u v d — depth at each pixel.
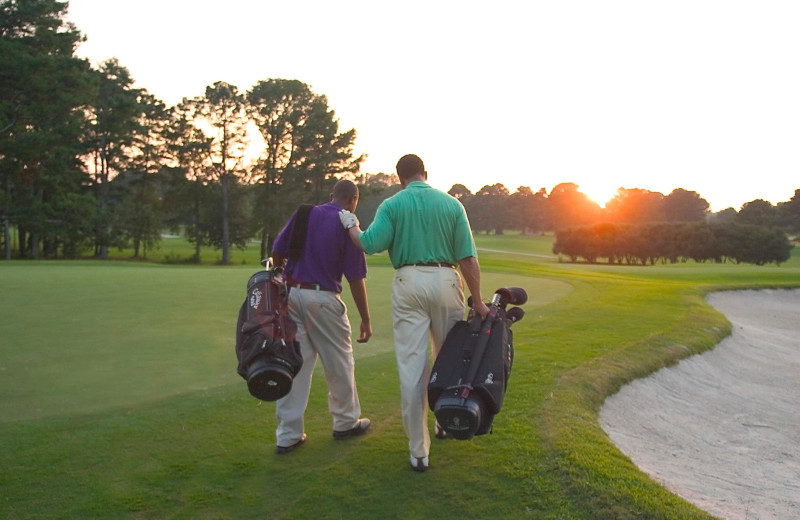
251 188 62.16
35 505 3.11
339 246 3.82
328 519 3.02
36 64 39.19
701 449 4.95
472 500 3.16
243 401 4.72
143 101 59.72
